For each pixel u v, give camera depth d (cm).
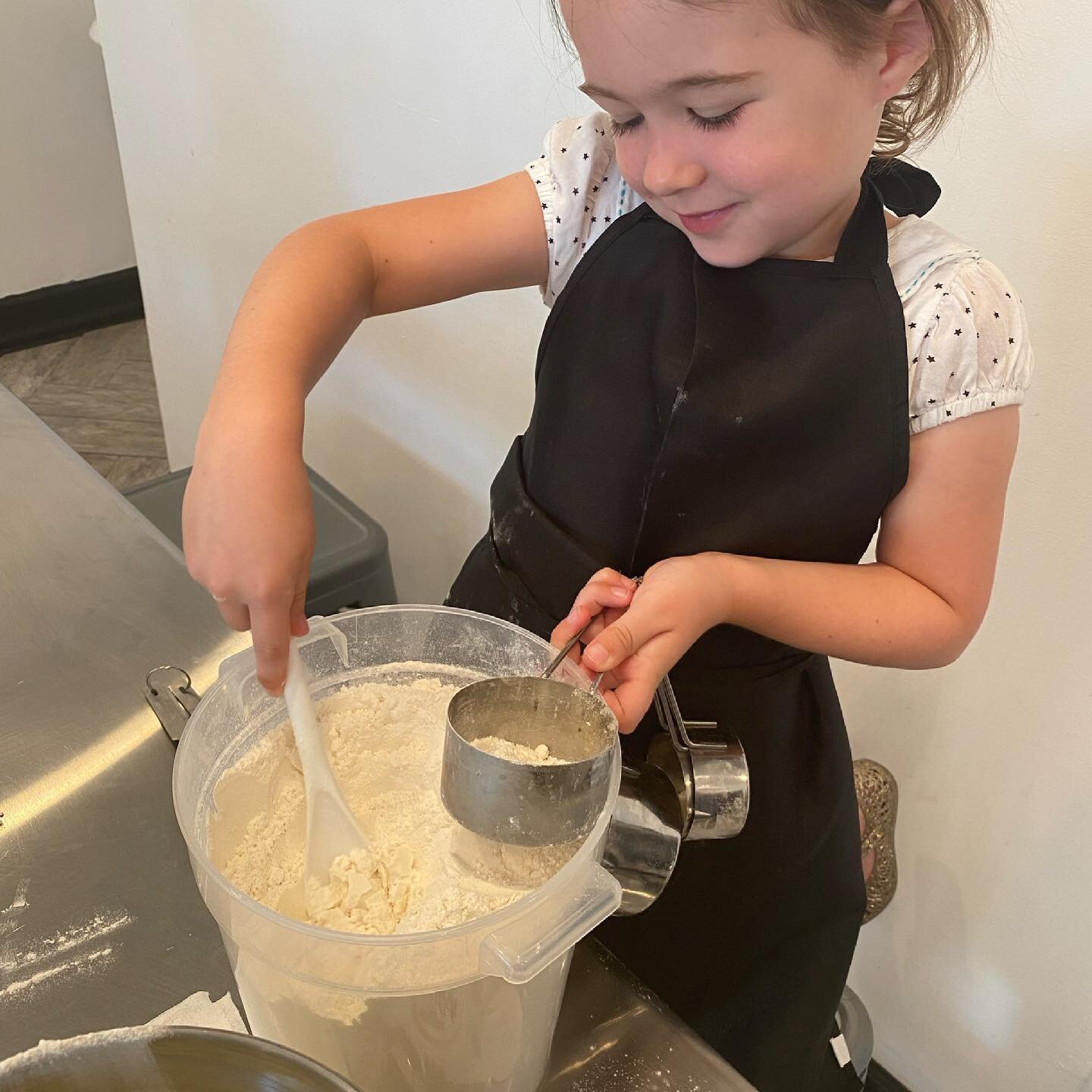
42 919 56
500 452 130
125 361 271
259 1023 47
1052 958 96
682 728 59
